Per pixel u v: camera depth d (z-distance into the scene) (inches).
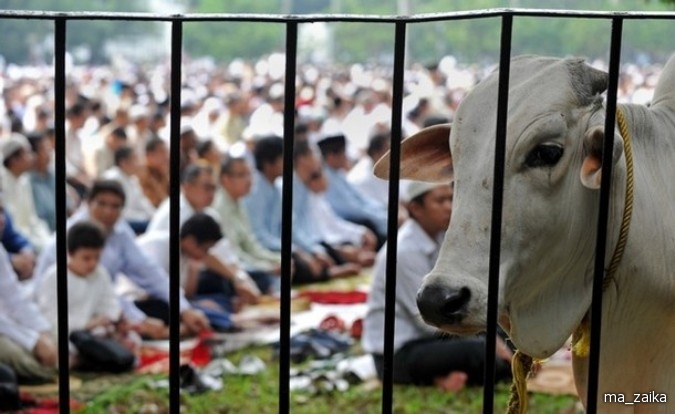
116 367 424.2
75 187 665.0
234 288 492.4
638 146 206.7
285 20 179.0
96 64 3472.0
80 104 805.9
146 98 1186.0
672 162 209.2
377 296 411.5
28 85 1334.9
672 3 425.7
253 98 1175.0
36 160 621.3
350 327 474.9
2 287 408.5
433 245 406.0
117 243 465.4
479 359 401.4
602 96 202.5
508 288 192.5
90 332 435.5
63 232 186.5
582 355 211.6
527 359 211.5
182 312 459.2
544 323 201.8
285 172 185.0
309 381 410.9
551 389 392.2
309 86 1272.1
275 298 509.0
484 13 175.6
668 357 207.2
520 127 190.1
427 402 390.9
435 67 1198.3
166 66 2030.0
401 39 179.2
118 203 461.7
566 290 202.4
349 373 414.9
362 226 652.1
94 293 439.2
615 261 200.2
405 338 405.4
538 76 194.9
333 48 3152.1
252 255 566.3
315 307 520.1
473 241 189.0
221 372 421.4
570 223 195.5
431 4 2632.9
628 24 2046.0
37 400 392.5
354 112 922.1
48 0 3353.8
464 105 196.2
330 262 583.8
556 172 191.2
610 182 185.6
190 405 390.9
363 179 677.3
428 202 402.0
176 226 186.7
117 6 3617.1
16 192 576.4
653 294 203.9
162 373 424.2
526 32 2143.2
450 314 185.2
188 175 503.8
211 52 3405.5
